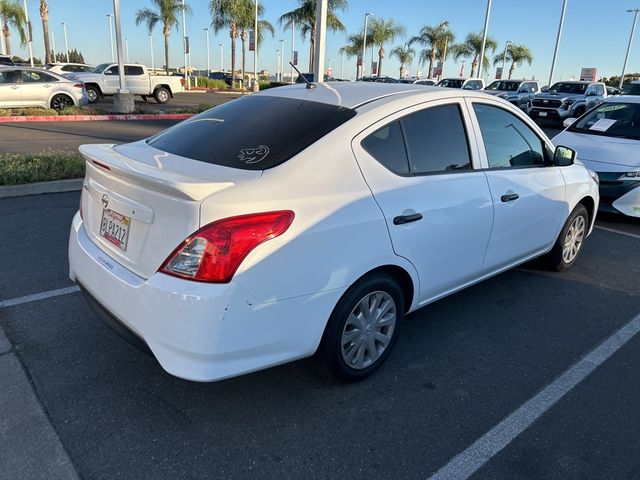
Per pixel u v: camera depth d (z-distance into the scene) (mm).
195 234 2377
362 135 2988
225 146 2975
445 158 3432
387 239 2949
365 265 2855
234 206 2406
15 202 6543
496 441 2748
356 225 2781
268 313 2521
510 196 3879
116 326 2740
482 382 3275
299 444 2666
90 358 3301
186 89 42344
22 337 3490
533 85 25578
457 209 3398
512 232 4047
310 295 2656
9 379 3041
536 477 2516
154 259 2523
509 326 4031
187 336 2393
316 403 2990
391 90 3455
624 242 6301
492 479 2494
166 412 2852
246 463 2523
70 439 2613
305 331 2703
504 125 3988
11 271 4488
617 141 7422
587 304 4477
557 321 4148
